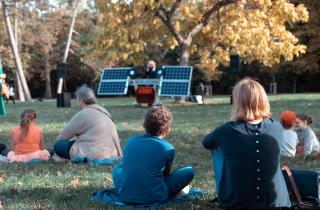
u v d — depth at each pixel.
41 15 48.75
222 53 25.36
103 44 23.73
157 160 5.12
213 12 24.23
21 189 6.02
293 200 5.11
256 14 23.66
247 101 4.53
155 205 5.07
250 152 4.45
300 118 8.27
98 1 23.23
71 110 21.20
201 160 7.92
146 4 22.45
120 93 23.38
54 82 63.06
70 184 6.28
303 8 24.16
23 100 40.91
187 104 23.48
